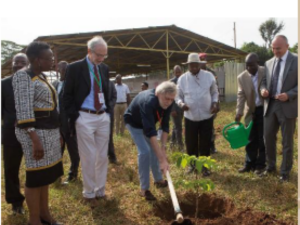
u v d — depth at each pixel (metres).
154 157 3.91
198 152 4.74
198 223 3.02
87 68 3.38
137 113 3.59
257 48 27.38
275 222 2.99
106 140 3.61
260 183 4.06
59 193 3.88
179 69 6.18
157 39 15.91
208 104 4.40
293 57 3.93
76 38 12.14
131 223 3.12
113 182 4.33
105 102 3.63
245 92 4.51
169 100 3.23
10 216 3.27
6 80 3.11
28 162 2.67
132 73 32.28
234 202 3.50
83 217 3.25
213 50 17.83
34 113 2.65
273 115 4.12
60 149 2.93
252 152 4.58
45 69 2.72
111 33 12.98
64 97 3.38
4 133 3.12
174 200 2.77
